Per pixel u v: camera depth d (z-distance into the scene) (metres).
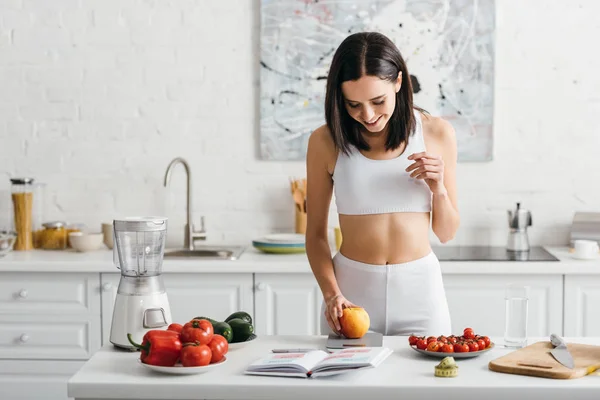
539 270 3.59
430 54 4.07
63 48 4.15
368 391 1.89
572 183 4.14
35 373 3.74
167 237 4.21
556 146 4.13
